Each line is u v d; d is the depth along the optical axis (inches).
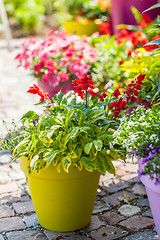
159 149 64.1
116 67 147.3
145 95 100.0
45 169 76.9
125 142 67.4
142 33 139.6
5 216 91.9
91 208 85.2
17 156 78.4
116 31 180.1
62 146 76.1
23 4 344.2
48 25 345.1
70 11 243.6
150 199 69.2
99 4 229.0
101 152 78.5
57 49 145.3
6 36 263.7
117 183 104.7
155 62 94.3
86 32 213.6
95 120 78.7
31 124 80.9
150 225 85.3
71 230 84.5
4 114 158.1
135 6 164.6
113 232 83.7
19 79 205.3
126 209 92.1
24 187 105.0
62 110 86.0
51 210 81.7
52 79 138.9
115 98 90.0
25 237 83.4
